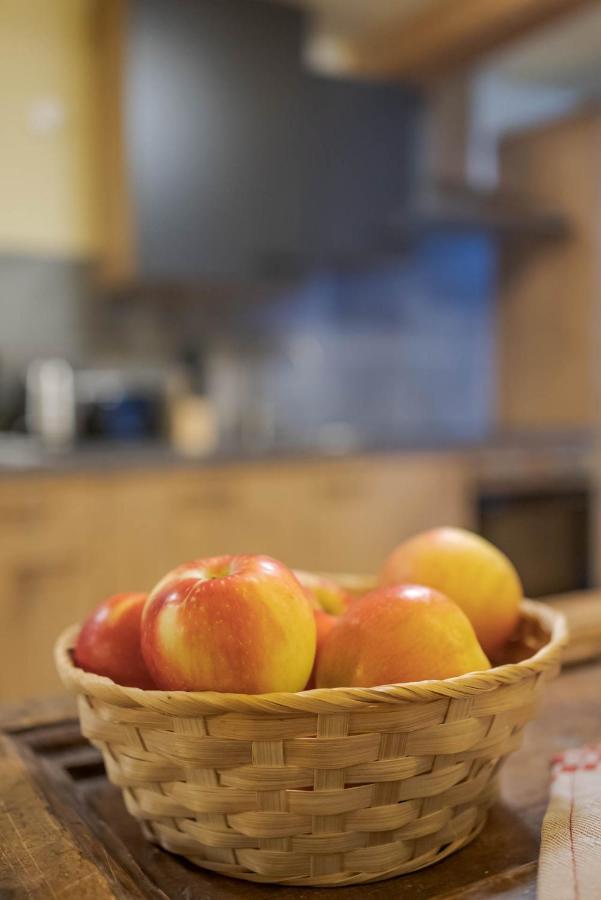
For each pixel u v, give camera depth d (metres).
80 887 0.45
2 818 0.54
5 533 2.29
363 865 0.49
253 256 3.07
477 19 3.02
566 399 3.78
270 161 3.08
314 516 2.79
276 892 0.50
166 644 0.49
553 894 0.44
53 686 2.38
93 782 0.67
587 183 3.65
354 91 3.23
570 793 0.56
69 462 2.37
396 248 3.53
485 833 0.56
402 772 0.48
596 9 3.35
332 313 3.66
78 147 3.11
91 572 2.41
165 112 2.90
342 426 3.71
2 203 3.02
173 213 2.93
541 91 4.31
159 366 3.29
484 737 0.51
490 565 0.65
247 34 3.02
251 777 0.47
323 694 0.45
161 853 0.54
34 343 3.08
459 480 3.12
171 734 0.48
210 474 2.59
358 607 0.54
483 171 4.08
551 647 0.54
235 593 0.49
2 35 2.97
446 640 0.52
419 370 3.92
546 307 3.86
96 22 3.09
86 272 3.15
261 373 3.50
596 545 3.49
